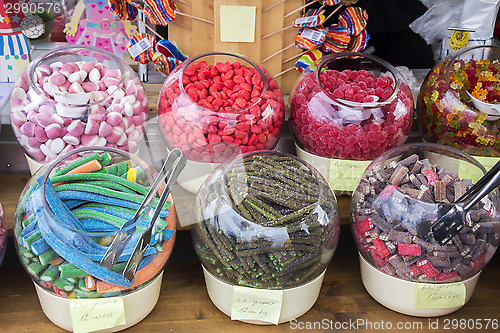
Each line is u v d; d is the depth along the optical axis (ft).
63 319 3.68
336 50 5.13
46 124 4.01
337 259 4.73
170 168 3.49
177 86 4.30
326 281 4.44
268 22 5.03
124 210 3.60
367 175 4.09
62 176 3.65
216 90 4.30
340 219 4.32
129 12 4.87
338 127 4.23
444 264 3.66
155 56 4.72
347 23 5.00
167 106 4.29
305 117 4.42
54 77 4.17
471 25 5.21
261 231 3.44
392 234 3.72
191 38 5.10
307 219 3.55
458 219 3.57
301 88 4.59
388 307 4.09
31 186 3.68
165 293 4.23
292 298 3.76
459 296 3.84
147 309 3.86
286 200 3.61
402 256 3.73
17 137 4.24
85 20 5.19
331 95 4.33
